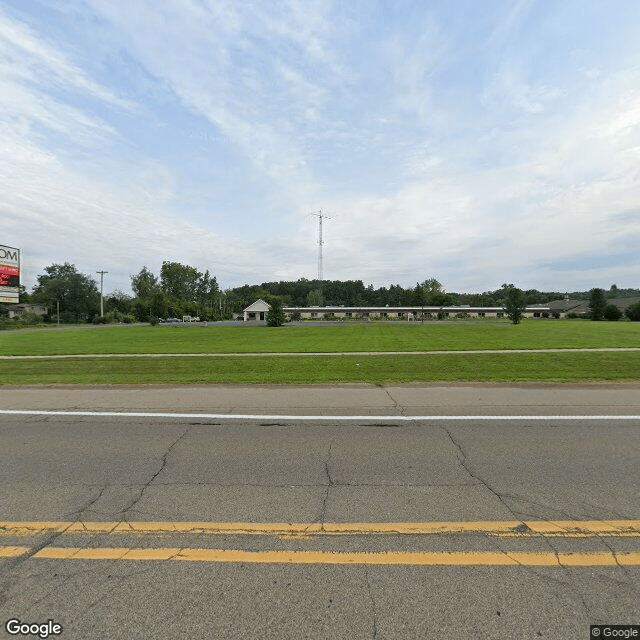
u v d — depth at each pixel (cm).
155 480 414
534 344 2208
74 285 8919
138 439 554
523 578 258
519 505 356
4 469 447
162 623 222
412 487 394
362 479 414
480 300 14750
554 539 302
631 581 255
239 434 575
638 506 353
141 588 250
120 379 1063
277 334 3778
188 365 1460
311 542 300
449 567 270
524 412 684
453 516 338
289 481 410
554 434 562
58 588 251
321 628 218
